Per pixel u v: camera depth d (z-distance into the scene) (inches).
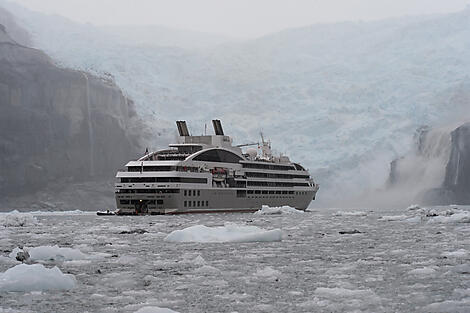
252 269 2292.1
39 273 1862.7
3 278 1835.6
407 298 1723.7
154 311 1460.4
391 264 2399.1
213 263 2468.0
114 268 2313.0
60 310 1590.8
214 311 1587.1
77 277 2097.7
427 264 2385.6
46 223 6815.9
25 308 1600.6
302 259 2600.9
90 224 6358.3
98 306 1636.3
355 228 4931.1
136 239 3750.0
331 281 2005.4
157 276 2128.4
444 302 1646.2
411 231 4394.7
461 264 2370.8
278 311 1583.4
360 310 1584.6
